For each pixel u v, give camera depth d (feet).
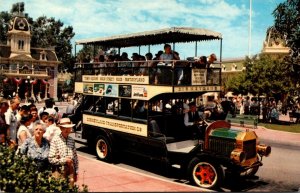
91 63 47.75
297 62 95.04
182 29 37.19
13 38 233.35
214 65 44.01
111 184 32.30
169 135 40.98
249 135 33.09
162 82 36.78
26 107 30.27
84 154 46.98
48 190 18.67
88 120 46.65
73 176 23.91
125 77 41.34
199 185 33.12
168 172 38.93
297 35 92.73
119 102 43.06
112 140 42.22
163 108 41.42
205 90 39.78
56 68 247.09
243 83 108.58
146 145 38.68
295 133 77.77
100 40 46.91
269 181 36.91
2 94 204.33
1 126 31.86
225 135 32.71
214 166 32.22
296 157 51.01
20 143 26.86
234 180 36.91
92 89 47.29
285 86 99.91
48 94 238.07
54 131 27.99
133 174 36.22
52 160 23.18
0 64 229.25
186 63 38.68
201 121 39.86
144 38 44.21
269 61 103.91
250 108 108.78
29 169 19.98
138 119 39.19
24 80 230.89
